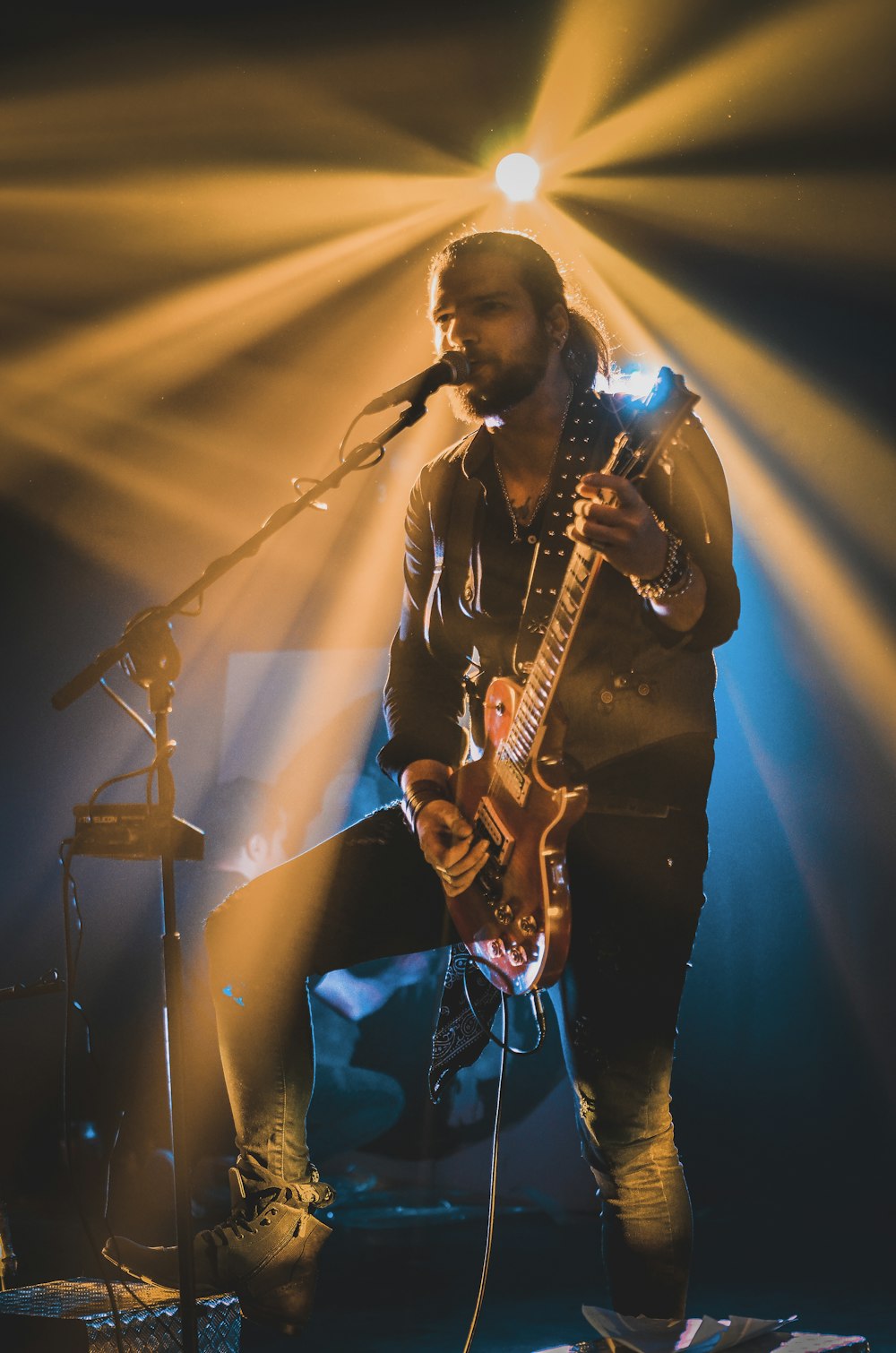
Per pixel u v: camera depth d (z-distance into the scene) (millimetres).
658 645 2285
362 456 2381
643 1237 2279
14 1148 6297
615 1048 2270
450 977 2523
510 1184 6168
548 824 2154
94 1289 2557
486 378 2367
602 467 2361
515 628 2436
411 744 2568
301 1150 2477
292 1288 2385
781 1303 4012
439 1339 3652
